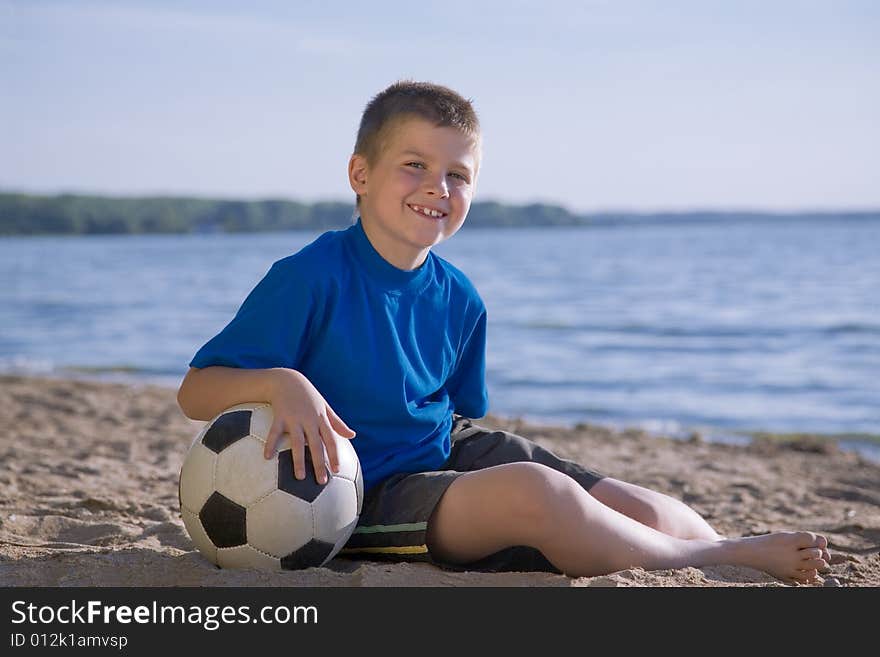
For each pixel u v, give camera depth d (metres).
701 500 6.31
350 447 3.44
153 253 83.88
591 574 3.37
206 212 148.25
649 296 30.83
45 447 7.80
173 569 3.45
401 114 3.53
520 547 3.54
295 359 3.53
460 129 3.57
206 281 42.25
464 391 4.07
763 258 54.28
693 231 139.38
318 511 3.30
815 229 127.00
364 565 3.43
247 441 3.32
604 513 3.36
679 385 14.52
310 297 3.46
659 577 3.29
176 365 17.16
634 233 139.00
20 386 12.80
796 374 15.43
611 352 18.28
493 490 3.31
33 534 4.44
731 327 21.81
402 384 3.58
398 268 3.64
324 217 148.38
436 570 3.41
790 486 7.04
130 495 5.64
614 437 9.84
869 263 45.75
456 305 3.87
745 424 11.58
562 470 3.82
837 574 3.81
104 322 24.53
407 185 3.51
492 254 69.38
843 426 11.41
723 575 3.47
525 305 28.30
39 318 25.56
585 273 44.03
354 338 3.51
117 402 11.48
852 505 6.31
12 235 143.00
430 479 3.47
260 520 3.27
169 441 8.29
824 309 25.20
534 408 12.69
